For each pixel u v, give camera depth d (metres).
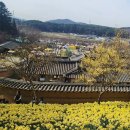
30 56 36.47
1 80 35.53
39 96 34.12
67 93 34.28
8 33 165.38
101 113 19.44
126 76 45.16
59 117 18.67
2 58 47.75
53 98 34.25
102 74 33.53
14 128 16.20
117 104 25.59
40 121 17.30
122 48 37.66
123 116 18.50
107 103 26.34
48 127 15.94
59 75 53.94
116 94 34.75
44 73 53.38
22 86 34.34
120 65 33.38
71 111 20.61
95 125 16.14
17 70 36.19
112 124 16.77
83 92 34.28
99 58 33.59
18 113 19.58
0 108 21.38
